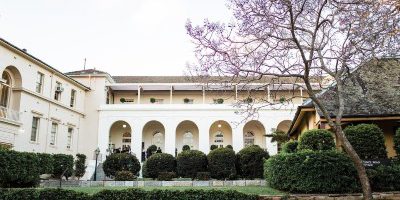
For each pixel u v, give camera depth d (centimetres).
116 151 3316
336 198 1087
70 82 3309
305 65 984
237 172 1831
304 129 2036
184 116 3550
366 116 1440
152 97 3972
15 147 2427
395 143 1309
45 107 2872
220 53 1062
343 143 985
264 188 1305
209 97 3978
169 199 1080
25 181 1477
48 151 2880
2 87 2494
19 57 2541
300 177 1148
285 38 1051
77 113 3441
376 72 1653
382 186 1159
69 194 1091
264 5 1048
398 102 1495
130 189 1103
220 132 3778
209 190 1089
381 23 1012
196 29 1051
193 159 1909
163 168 1948
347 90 1571
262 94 3538
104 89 3641
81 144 3503
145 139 3756
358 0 1024
